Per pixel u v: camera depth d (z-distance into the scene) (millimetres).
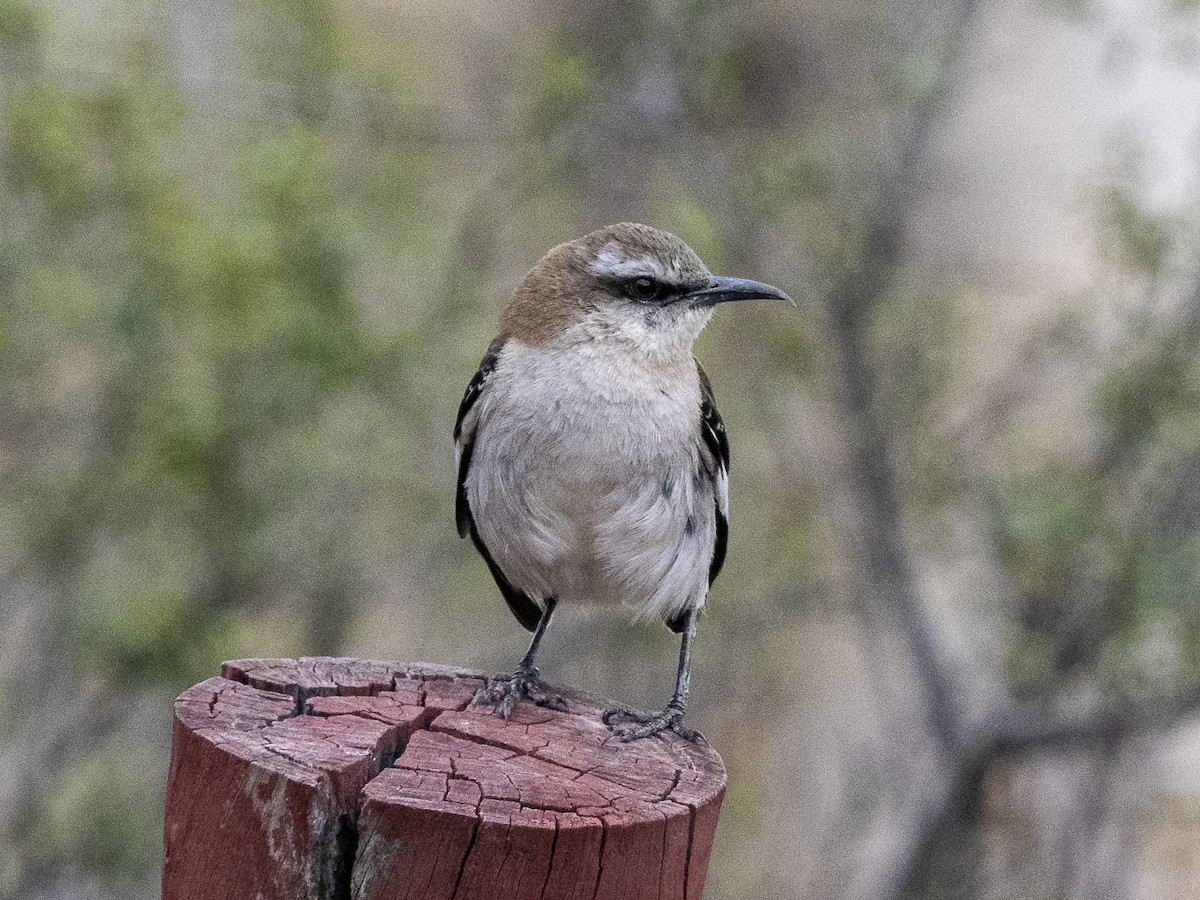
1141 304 13492
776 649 16688
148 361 12711
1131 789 14109
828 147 14156
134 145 12844
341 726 5992
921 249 16047
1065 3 13562
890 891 13547
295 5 14539
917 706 14969
